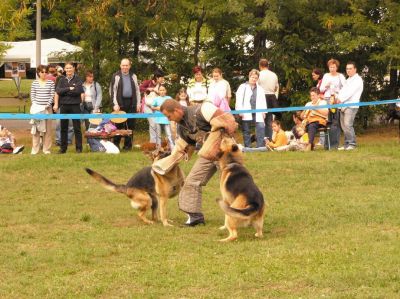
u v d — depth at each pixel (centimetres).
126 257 735
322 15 2066
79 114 1454
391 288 600
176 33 2242
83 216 922
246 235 820
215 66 2227
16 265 712
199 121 827
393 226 834
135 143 1903
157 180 882
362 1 2045
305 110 1553
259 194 791
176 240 805
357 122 2138
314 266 670
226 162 801
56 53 2303
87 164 1290
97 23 2012
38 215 945
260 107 1499
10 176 1206
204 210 971
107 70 2147
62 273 687
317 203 982
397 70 2150
